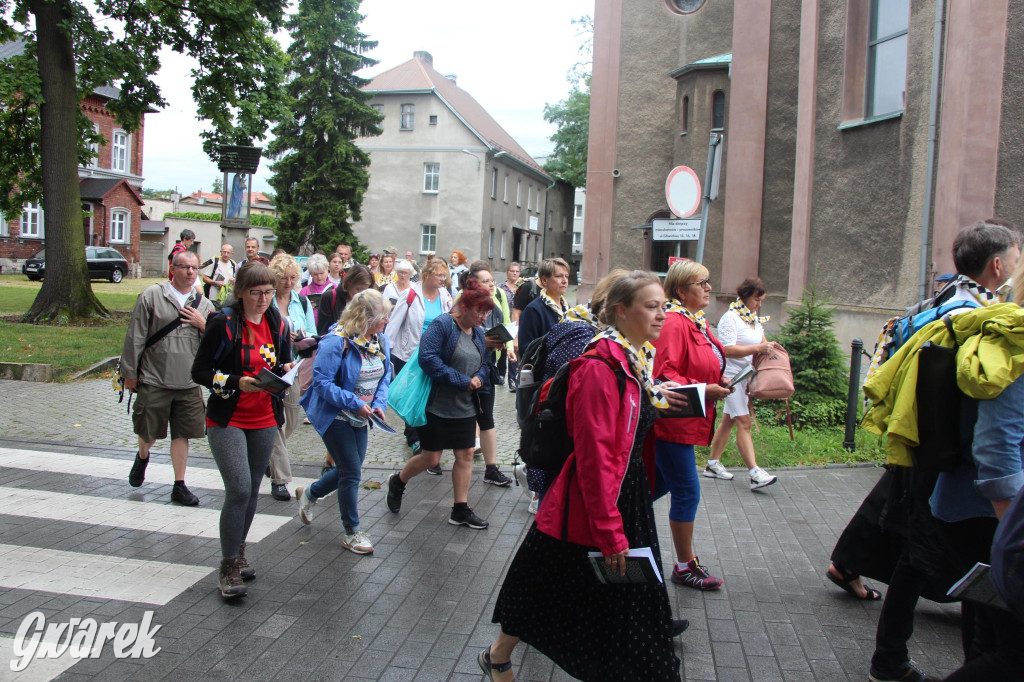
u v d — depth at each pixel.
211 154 19.89
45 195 17.27
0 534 5.32
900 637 3.47
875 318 12.25
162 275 53.44
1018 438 2.81
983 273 3.38
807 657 3.81
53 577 4.61
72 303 17.27
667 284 4.70
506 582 3.19
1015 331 2.82
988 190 10.01
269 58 19.70
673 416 3.30
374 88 48.25
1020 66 9.85
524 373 3.87
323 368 5.01
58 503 6.02
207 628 4.01
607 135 23.75
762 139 17.53
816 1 13.98
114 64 17.70
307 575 4.74
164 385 5.97
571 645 3.03
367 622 4.12
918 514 3.34
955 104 10.33
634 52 23.58
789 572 4.92
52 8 16.97
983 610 2.78
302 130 39.16
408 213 48.47
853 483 6.93
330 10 38.62
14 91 16.31
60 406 9.58
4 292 26.11
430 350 5.56
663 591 3.04
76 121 17.77
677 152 22.77
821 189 13.89
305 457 7.79
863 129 12.84
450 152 47.78
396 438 8.70
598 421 2.90
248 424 4.54
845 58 13.23
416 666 3.66
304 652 3.78
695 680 3.58
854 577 4.48
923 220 11.09
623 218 23.83
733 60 17.77
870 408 3.35
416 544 5.33
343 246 12.56
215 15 18.53
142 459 6.29
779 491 6.68
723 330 6.58
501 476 6.78
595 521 2.85
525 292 8.59
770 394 6.35
